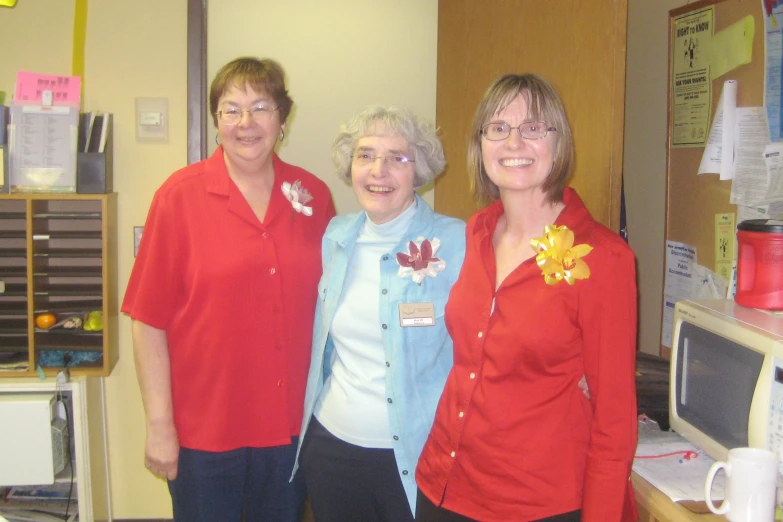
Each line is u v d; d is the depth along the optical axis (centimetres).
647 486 128
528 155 124
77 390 229
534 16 198
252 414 167
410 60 278
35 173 226
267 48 274
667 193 239
